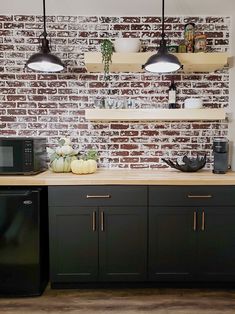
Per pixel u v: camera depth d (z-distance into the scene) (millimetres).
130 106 2643
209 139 2725
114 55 2354
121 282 2248
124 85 2693
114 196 2154
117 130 2729
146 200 2156
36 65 2234
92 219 2162
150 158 2744
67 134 2719
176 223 2174
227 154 2467
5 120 2693
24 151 2273
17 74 2670
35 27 2645
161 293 2201
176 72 2682
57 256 2182
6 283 2141
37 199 2105
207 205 2162
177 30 2650
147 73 2688
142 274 2195
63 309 1999
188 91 2697
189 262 2193
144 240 2178
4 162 2268
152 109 2484
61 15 2625
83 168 2373
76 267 2191
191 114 2473
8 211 2098
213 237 2180
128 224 2172
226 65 2664
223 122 2707
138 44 2416
